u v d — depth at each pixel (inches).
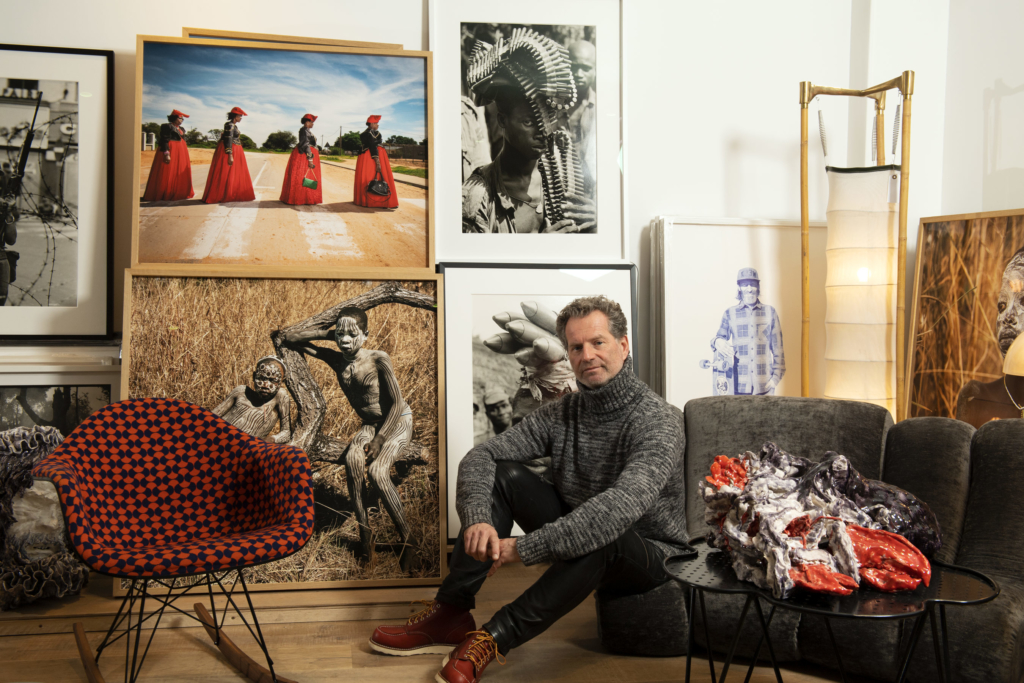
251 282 99.4
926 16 123.8
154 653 77.7
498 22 114.3
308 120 107.2
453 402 109.7
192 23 108.6
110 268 105.6
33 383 104.0
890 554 50.8
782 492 55.2
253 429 96.8
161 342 96.4
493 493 76.7
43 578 88.7
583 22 116.4
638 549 69.9
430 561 98.0
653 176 119.7
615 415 75.2
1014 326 102.5
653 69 119.6
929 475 71.6
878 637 65.7
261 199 105.1
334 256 106.7
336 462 98.0
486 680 71.3
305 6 111.0
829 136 124.5
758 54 122.5
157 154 102.6
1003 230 106.2
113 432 76.9
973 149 117.6
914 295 118.3
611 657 77.0
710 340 117.7
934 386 113.7
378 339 101.6
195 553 62.7
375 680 71.3
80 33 106.4
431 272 104.0
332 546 96.2
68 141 105.1
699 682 70.3
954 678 62.0
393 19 113.3
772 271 120.2
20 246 103.8
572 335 74.5
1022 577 62.6
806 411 80.3
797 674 71.9
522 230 114.7
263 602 91.4
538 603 67.7
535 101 115.1
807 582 48.5
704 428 83.7
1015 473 67.2
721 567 56.2
